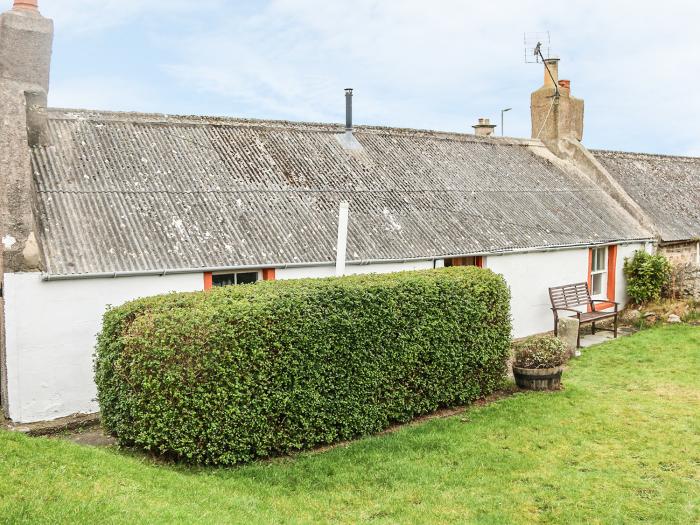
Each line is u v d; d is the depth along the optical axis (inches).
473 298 443.5
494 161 830.5
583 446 364.2
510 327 480.7
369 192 636.7
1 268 418.0
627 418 410.3
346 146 719.7
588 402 443.8
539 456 350.0
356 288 377.4
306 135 713.6
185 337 317.7
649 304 773.3
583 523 276.1
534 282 675.4
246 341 327.3
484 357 450.6
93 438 385.4
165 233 477.1
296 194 586.6
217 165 587.8
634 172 971.3
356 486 311.6
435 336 418.6
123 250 445.1
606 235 753.6
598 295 783.1
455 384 435.8
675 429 389.1
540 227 704.4
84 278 416.5
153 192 514.3
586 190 849.5
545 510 289.0
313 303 355.3
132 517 239.1
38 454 287.3
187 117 647.8
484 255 620.4
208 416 321.7
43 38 507.5
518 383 486.0
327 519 275.9
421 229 609.0
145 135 593.6
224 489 295.3
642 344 622.2
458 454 352.5
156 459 332.8
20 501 238.2
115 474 282.7
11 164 404.8
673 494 302.8
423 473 325.7
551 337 506.0
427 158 763.4
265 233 520.4
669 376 510.3
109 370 345.7
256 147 647.8
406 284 404.2
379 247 557.6
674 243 844.0
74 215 457.7
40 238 426.3
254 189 570.3
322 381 359.3
